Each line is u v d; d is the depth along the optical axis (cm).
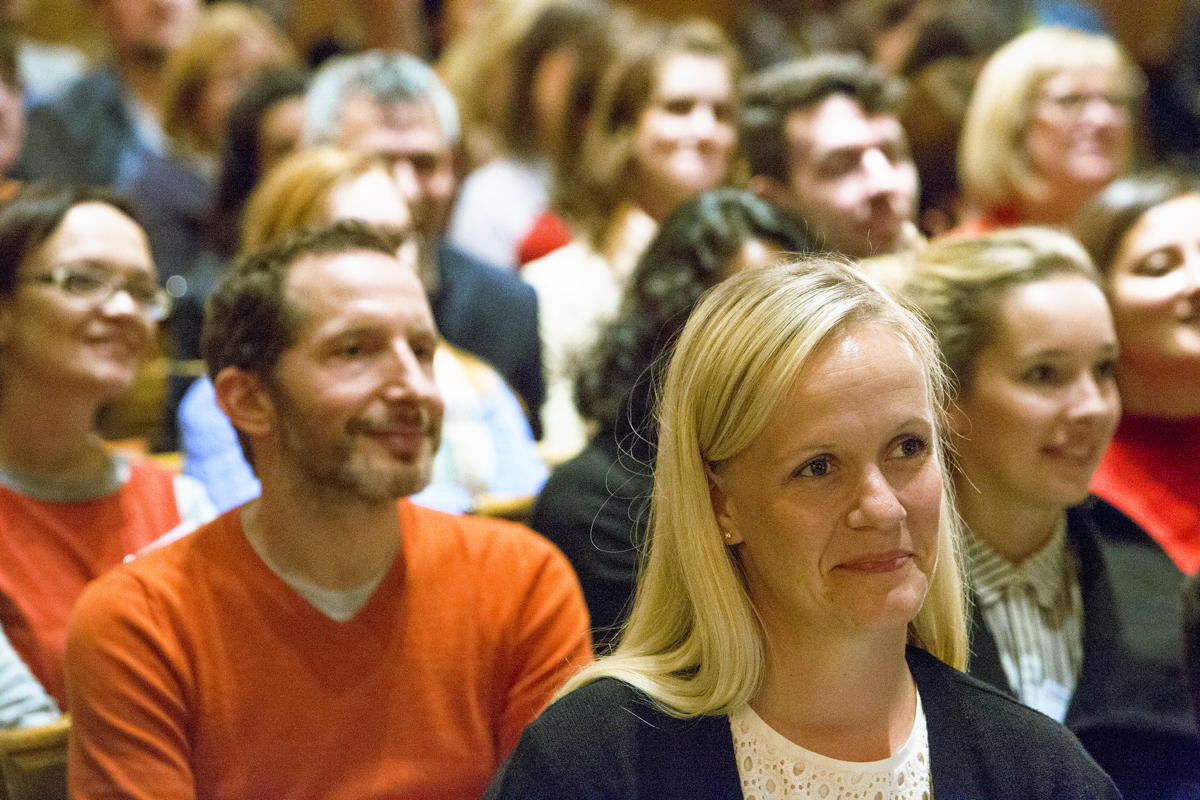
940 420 187
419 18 786
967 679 183
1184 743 261
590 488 299
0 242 296
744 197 308
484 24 658
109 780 219
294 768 224
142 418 438
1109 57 483
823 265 177
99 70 658
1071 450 262
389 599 233
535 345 454
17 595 283
